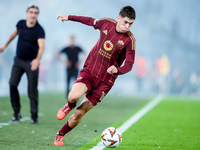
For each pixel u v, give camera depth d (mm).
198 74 88062
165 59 97438
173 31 139000
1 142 18078
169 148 18422
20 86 83375
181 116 34750
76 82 17219
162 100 57156
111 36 17547
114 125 26906
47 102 44969
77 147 17594
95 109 39156
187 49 137625
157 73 98688
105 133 17266
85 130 23719
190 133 24078
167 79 103438
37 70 25328
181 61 131750
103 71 17594
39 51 24844
